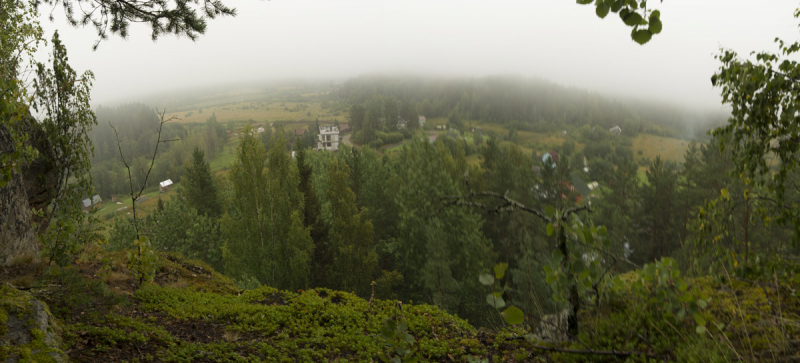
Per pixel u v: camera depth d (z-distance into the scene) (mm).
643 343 4113
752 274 4742
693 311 3766
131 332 5695
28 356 3758
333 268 36281
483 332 7637
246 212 29672
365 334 8086
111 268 9172
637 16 1669
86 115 10789
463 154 44375
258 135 30125
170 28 6742
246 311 8273
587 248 4074
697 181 37438
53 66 10297
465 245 30500
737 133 5160
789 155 4578
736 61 5180
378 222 44562
